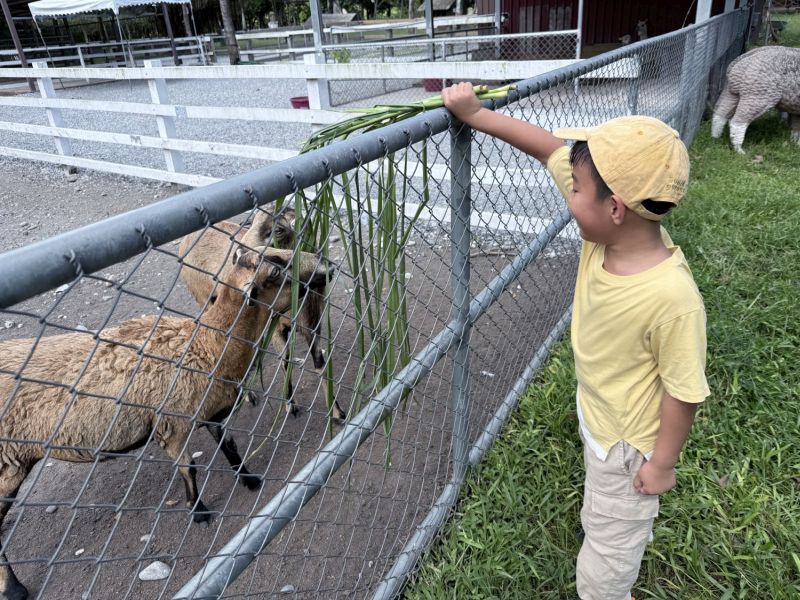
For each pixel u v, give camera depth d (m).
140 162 9.10
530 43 14.94
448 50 16.20
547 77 2.45
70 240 0.85
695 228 4.92
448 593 2.12
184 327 2.49
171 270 5.36
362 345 1.78
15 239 6.29
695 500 2.42
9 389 2.27
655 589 2.15
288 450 3.10
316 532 2.52
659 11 14.02
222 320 2.37
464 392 2.44
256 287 2.23
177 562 2.52
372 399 1.90
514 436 2.86
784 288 3.85
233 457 2.84
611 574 1.88
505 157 5.96
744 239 4.67
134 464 3.11
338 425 3.25
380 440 3.01
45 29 26.78
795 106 7.40
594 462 1.83
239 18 35.34
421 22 15.97
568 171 1.87
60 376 2.33
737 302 3.75
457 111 1.88
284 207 2.89
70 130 8.16
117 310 4.63
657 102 5.18
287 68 5.89
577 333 1.84
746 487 2.48
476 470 2.63
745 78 7.27
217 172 8.22
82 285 5.05
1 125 9.32
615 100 4.27
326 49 13.45
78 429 2.34
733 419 2.82
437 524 2.35
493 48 15.14
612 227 1.54
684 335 1.51
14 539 2.65
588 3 14.23
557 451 2.71
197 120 12.45
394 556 2.37
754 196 5.55
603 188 1.48
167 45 27.44
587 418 1.83
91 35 29.88
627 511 1.79
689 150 7.63
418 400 3.27
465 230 2.14
